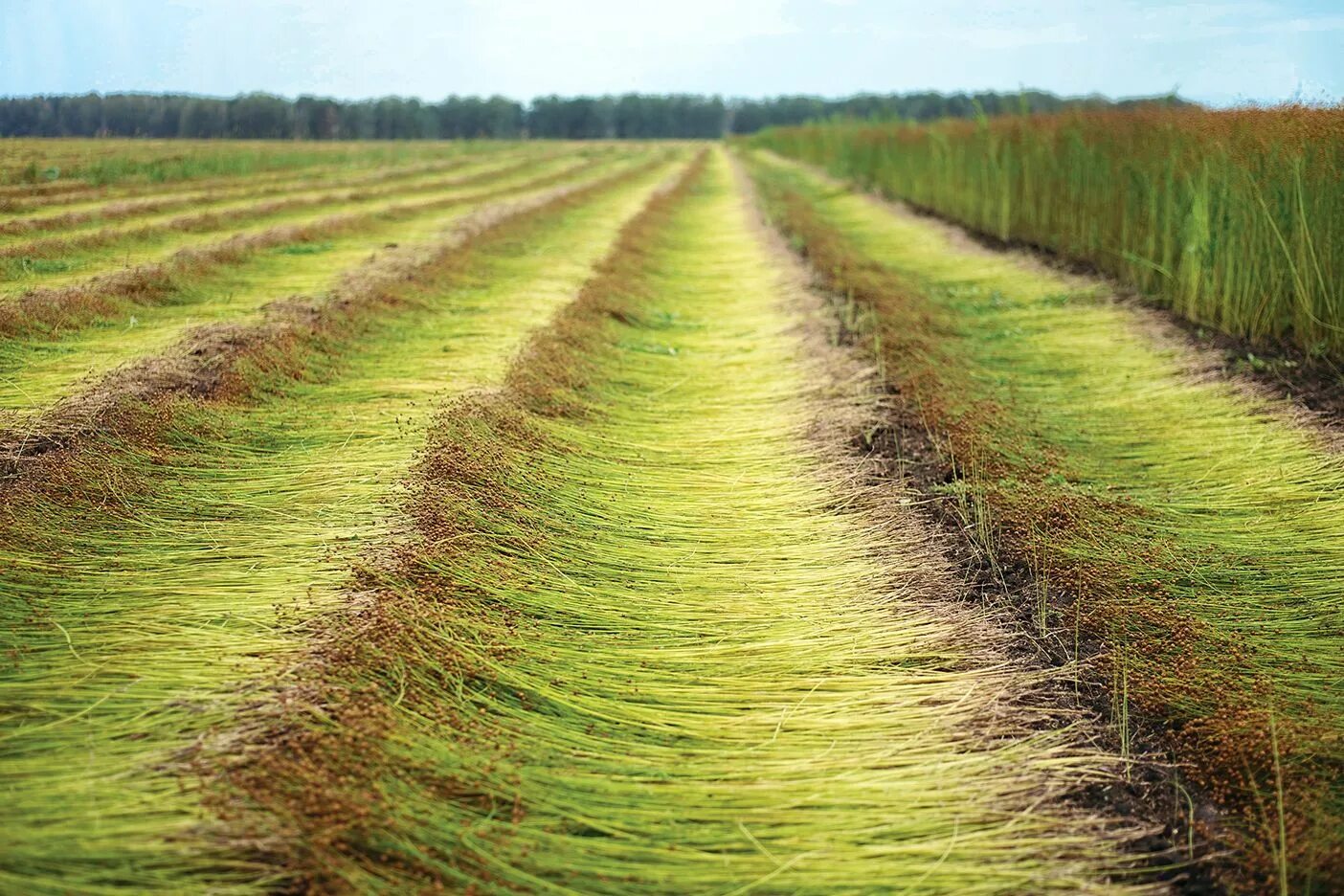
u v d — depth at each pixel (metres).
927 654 3.81
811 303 9.77
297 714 3.00
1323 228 7.14
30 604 3.62
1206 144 8.71
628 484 5.43
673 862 2.70
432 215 16.62
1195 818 2.97
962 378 7.16
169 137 34.28
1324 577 4.27
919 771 3.12
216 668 3.27
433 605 3.77
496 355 7.25
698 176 32.19
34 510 4.22
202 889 2.38
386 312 8.45
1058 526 4.75
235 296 9.01
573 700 3.42
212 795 2.63
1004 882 2.68
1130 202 10.36
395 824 2.64
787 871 2.69
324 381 6.65
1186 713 3.43
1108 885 2.69
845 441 6.00
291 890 2.44
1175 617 3.95
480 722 3.21
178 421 5.40
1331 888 2.68
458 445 5.18
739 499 5.32
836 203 21.69
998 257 13.00
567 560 4.44
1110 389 7.14
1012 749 3.24
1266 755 3.14
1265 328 7.71
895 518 4.97
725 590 4.33
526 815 2.82
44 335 7.05
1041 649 3.86
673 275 12.23
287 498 4.74
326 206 17.59
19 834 2.47
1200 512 5.04
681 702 3.49
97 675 3.24
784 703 3.51
